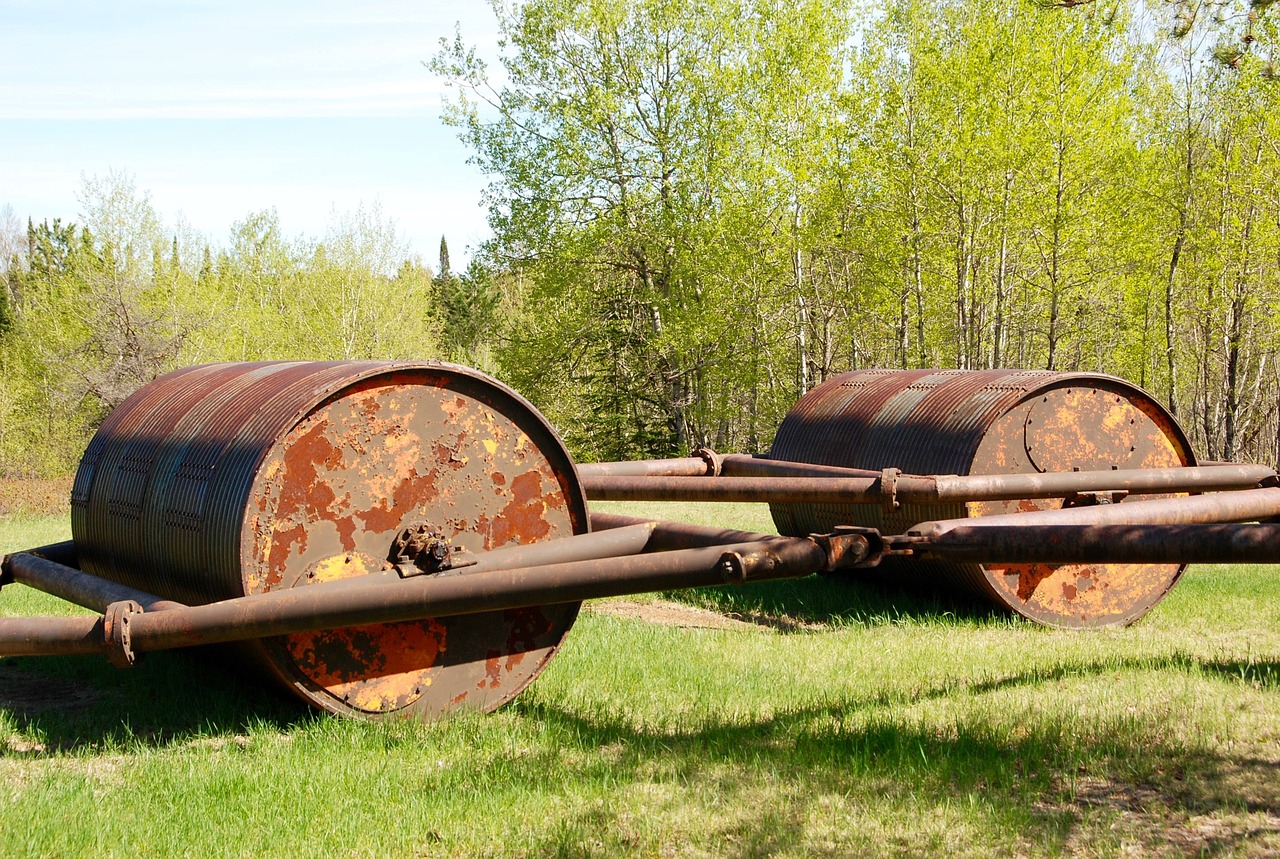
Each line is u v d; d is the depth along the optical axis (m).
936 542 6.70
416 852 5.00
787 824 5.21
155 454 7.75
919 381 11.99
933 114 30.73
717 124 34.81
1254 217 32.31
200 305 42.94
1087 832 5.12
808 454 12.23
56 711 7.68
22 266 77.69
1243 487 10.36
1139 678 7.92
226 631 6.04
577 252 35.47
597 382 40.50
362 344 51.25
